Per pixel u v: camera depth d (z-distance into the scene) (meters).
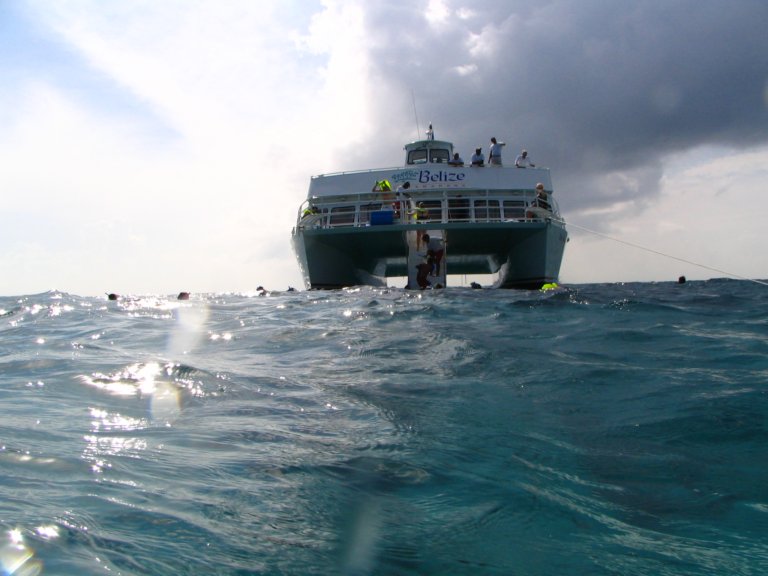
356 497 2.32
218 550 1.76
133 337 7.88
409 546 1.91
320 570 1.70
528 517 2.19
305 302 13.76
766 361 5.41
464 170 23.09
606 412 3.76
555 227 20.78
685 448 3.07
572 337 7.09
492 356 5.87
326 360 5.79
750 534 2.08
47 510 1.93
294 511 2.14
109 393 4.14
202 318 10.41
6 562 1.55
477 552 1.89
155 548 1.73
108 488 2.21
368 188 23.11
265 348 6.73
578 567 1.80
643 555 1.90
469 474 2.64
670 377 4.73
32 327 9.27
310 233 20.38
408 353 6.15
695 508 2.31
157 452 2.77
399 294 16.58
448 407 3.90
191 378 4.73
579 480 2.61
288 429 3.30
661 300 12.03
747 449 3.04
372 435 3.23
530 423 3.53
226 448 2.90
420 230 20.14
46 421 3.28
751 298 12.59
